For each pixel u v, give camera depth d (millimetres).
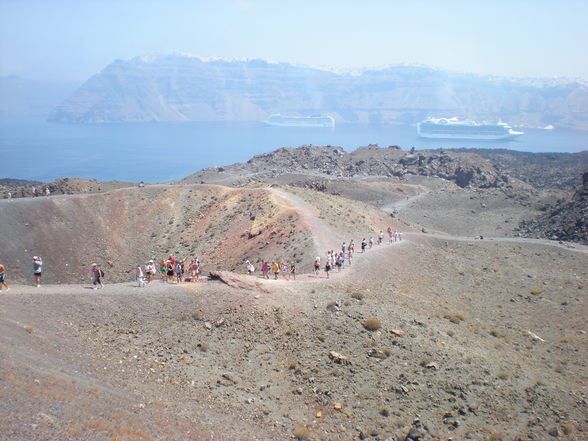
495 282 78438
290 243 85562
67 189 150250
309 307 48125
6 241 96188
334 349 41281
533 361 47219
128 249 107875
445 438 30766
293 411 32969
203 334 41625
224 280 50406
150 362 35000
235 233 103688
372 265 71500
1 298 39781
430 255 88250
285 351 40938
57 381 26297
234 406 31484
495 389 37750
